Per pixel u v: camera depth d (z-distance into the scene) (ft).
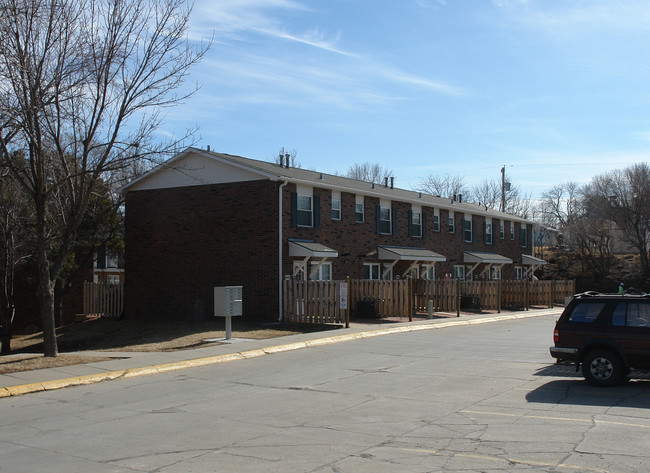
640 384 38.78
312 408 32.89
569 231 194.59
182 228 90.33
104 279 138.21
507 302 117.08
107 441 26.45
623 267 178.29
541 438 25.40
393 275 107.45
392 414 31.04
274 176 82.33
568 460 22.13
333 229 94.22
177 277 90.33
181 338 67.21
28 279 90.17
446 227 123.95
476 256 127.03
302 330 72.38
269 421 29.91
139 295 93.56
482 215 137.18
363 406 33.19
